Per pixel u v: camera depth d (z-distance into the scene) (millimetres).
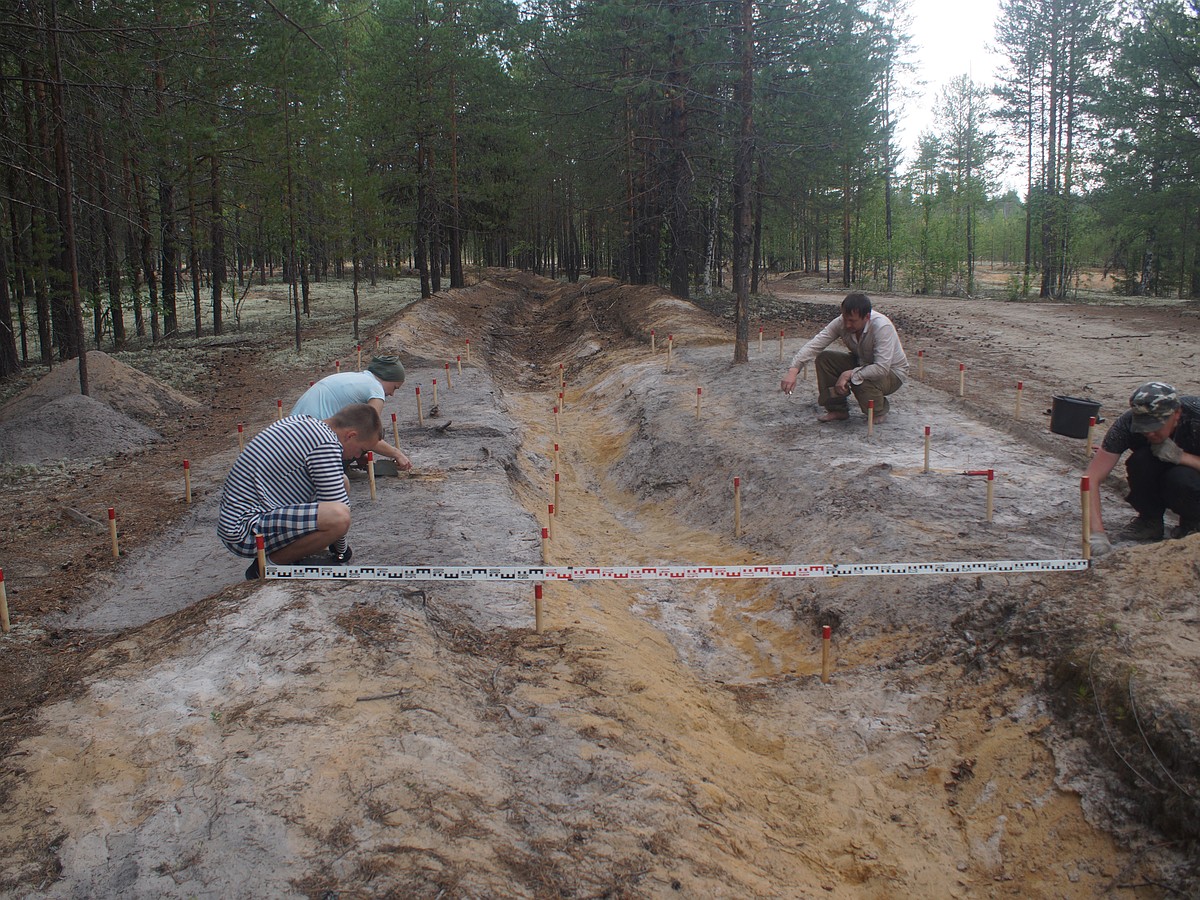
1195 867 3414
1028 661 4695
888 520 7039
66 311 18938
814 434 9984
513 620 5445
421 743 3697
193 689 4109
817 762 4621
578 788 3676
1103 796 3857
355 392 7340
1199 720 3723
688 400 12578
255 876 2920
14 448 10484
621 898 3062
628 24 19531
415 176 28922
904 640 5551
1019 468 8250
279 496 5301
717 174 23938
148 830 3137
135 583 6301
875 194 45875
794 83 17500
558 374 19719
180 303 32500
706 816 3717
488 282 37594
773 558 7617
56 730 3809
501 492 8133
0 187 17875
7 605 5645
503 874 3039
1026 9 36562
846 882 3725
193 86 18391
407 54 27344
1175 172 29219
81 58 14305
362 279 43406
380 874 2939
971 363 16203
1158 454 5703
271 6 9648
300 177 20312
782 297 35500
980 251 56188
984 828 4008
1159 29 26797
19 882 2922
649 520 9781
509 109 30109
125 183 17875
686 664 6035
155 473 9727
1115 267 51000
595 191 29750
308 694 4016
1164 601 4598
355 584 5273
